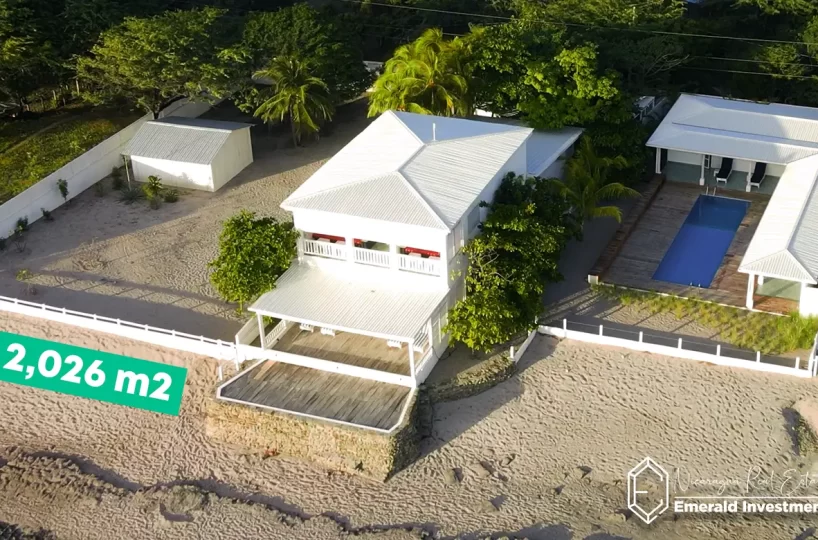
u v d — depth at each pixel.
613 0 66.81
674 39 63.91
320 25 62.97
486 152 46.47
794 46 66.00
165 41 60.34
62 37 63.69
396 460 38.72
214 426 41.28
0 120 64.75
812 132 55.59
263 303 42.84
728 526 35.75
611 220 53.62
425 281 42.72
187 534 37.06
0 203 55.34
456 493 38.00
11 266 51.66
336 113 68.00
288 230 44.38
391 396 40.72
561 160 54.75
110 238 53.94
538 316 44.97
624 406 40.81
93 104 65.50
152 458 40.69
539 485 38.00
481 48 56.00
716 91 69.38
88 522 37.94
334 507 37.84
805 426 39.41
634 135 56.38
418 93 54.91
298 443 39.97
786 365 41.97
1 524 38.09
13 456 41.12
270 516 37.50
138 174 59.44
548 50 57.25
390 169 44.25
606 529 35.88
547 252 43.91
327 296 42.97
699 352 42.56
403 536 36.19
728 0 76.44
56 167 58.88
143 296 48.81
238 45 61.72
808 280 42.91
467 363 42.78
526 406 41.28
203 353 44.78
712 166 58.28
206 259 51.59
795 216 47.03
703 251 50.59
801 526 35.59
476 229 44.56
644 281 48.25
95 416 42.84
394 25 76.88
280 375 42.50
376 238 42.72
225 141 58.62
